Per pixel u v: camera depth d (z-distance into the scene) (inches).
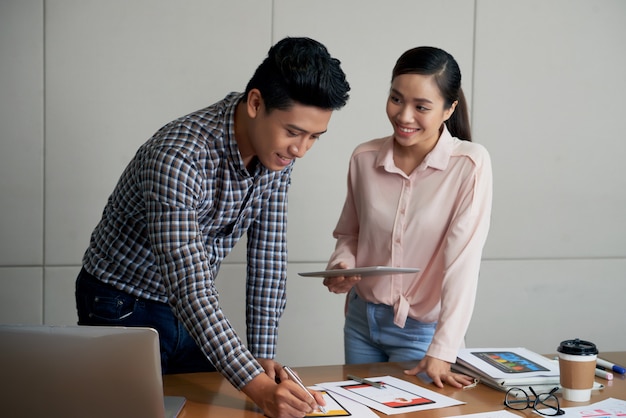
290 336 129.3
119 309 70.6
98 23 117.9
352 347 88.1
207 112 65.4
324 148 128.5
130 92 119.9
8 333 52.4
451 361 73.0
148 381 52.8
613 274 142.7
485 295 136.3
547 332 139.8
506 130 135.5
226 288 126.1
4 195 116.9
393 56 130.0
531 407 63.5
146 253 69.4
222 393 66.2
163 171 60.2
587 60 138.6
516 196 136.8
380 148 84.7
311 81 56.9
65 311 120.7
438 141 80.4
